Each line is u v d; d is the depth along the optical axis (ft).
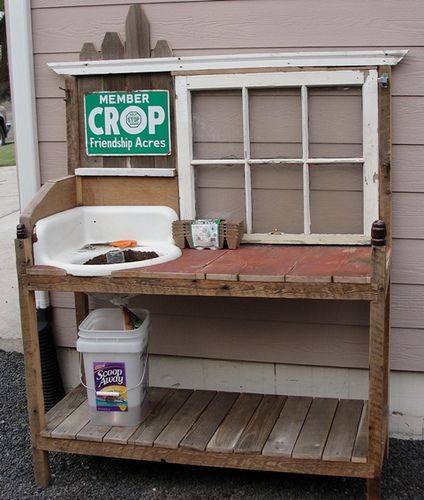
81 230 11.08
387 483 9.98
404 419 11.04
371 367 8.70
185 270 9.19
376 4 10.10
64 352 12.14
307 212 10.58
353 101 10.30
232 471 10.52
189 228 10.53
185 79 10.64
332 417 10.19
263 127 10.64
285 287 8.73
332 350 11.02
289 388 11.32
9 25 11.35
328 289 8.61
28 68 11.37
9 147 45.50
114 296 9.96
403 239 10.50
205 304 11.37
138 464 10.80
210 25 10.66
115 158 11.14
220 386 11.59
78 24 11.13
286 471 9.22
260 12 10.47
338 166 10.44
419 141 10.23
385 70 10.01
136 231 11.05
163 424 10.14
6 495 10.09
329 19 10.27
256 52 10.58
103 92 11.03
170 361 11.73
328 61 10.14
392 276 10.61
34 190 11.71
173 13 10.73
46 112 11.55
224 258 9.89
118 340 9.89
